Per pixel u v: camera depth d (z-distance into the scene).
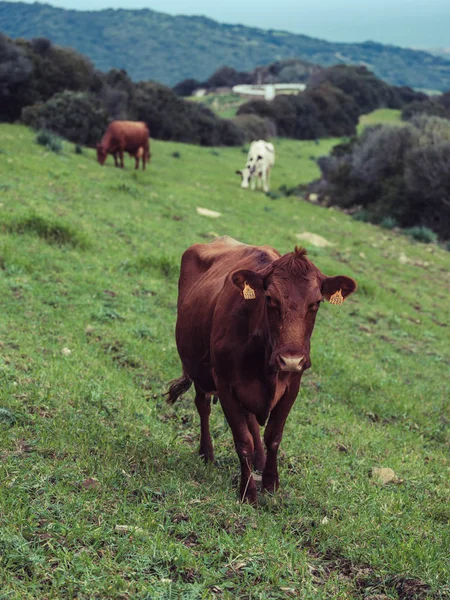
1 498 4.24
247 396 5.02
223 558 4.10
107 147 26.77
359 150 34.22
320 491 5.61
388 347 12.48
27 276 10.88
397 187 30.39
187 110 53.88
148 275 12.80
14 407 6.05
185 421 7.21
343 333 12.61
